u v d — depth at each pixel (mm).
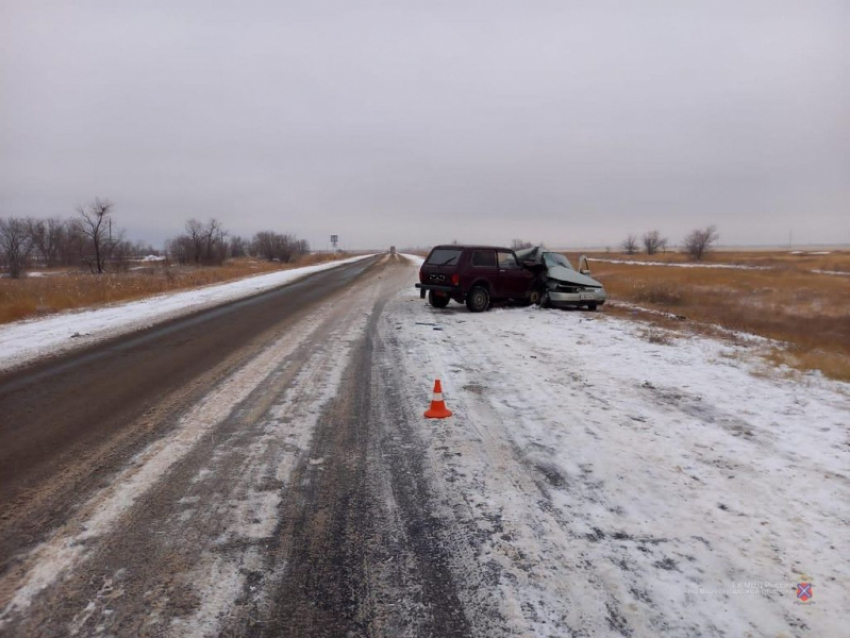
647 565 2943
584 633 2428
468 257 13695
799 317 16375
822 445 4691
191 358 8195
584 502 3658
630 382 6801
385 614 2559
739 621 2510
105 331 10867
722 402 5949
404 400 6004
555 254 15961
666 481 3973
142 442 4730
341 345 9227
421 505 3621
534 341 9656
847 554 3051
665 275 33688
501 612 2570
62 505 3576
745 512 3520
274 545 3131
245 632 2424
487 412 5578
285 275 31016
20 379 7027
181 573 2846
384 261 56625
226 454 4461
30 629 2406
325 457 4406
